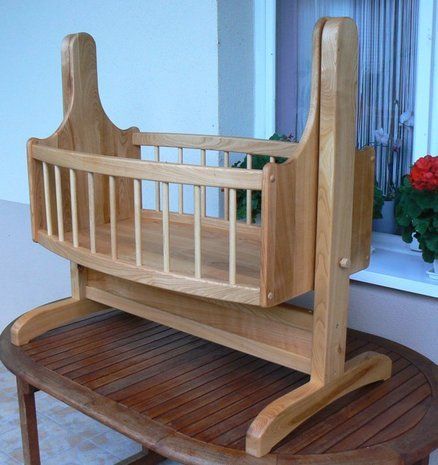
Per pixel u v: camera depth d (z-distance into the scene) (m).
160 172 1.23
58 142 1.60
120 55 2.22
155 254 1.44
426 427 1.24
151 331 1.73
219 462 1.13
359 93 1.95
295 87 2.09
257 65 2.05
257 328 1.39
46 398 2.38
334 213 1.19
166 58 2.08
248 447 1.15
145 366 1.52
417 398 1.36
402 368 1.49
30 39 2.56
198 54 1.99
